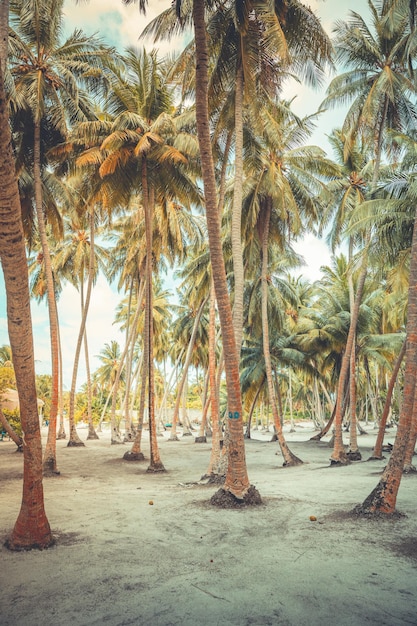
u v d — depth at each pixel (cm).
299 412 8306
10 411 3152
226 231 2033
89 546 589
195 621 377
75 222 2689
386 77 1477
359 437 3519
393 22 1419
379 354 2712
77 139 1563
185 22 996
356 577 477
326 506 833
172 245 2127
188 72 1193
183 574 489
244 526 693
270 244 2073
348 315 2575
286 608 402
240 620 379
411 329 770
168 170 1602
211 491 1027
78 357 2684
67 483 1267
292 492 992
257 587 452
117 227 2589
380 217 1448
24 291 536
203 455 2195
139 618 383
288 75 1181
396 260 1636
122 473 1509
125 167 1611
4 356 5241
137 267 2894
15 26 1502
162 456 2141
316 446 2752
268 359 1764
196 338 4006
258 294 2459
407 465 1353
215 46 1095
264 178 1625
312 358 3375
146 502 904
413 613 392
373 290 2706
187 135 1428
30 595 433
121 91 1570
